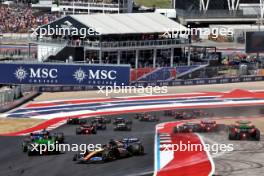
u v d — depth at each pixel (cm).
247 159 8575
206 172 7631
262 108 14662
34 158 8512
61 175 7450
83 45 19388
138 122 12619
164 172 7575
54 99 15600
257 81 19450
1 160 8444
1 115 13262
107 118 12900
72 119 12338
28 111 13888
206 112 13925
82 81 16788
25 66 16488
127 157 8500
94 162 8106
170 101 15588
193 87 18025
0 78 16462
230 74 19388
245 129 10131
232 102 15512
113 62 19650
